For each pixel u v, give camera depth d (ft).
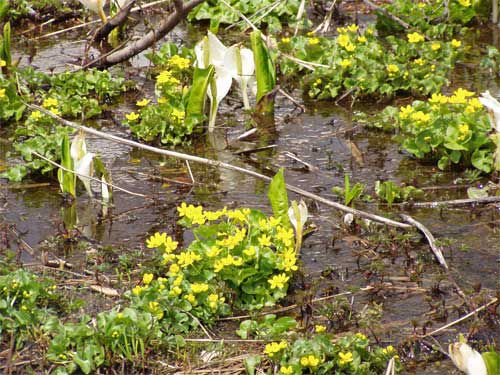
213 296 19.45
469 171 27.27
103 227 24.31
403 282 21.42
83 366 17.81
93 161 26.63
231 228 21.04
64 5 45.62
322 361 17.63
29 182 27.30
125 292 20.11
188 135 30.83
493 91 34.50
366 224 23.75
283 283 20.21
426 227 24.12
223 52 31.14
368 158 28.96
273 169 28.22
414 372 18.04
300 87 35.78
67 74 34.24
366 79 33.73
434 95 28.73
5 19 43.75
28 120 30.32
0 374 17.88
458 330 19.42
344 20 44.11
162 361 18.38
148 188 26.84
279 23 42.73
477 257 22.45
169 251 20.43
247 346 18.88
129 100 34.50
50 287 20.30
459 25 41.81
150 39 36.06
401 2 42.60
